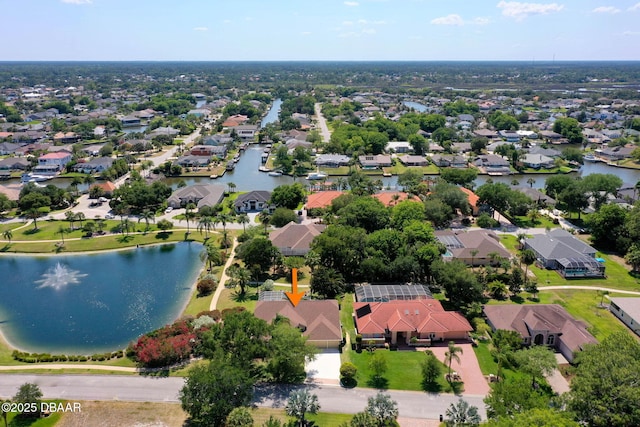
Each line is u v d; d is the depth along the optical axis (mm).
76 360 78438
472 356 79062
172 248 127375
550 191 161000
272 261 110938
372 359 72375
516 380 70812
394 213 126750
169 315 94562
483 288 97562
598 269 107500
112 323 91812
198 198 158750
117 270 114750
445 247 111062
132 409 65875
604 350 62281
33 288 106188
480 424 59312
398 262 100750
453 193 143375
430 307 88375
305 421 63438
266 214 139000
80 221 143250
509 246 124125
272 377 73625
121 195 157125
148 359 75000
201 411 61469
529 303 96188
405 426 62656
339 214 135125
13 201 153375
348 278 106188
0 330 89812
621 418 53375
